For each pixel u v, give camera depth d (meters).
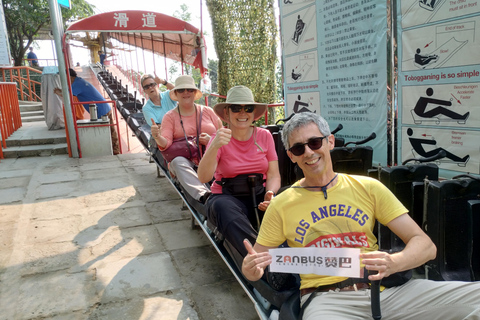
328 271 1.59
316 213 1.73
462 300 1.52
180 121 4.19
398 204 1.71
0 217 4.44
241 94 2.67
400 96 2.71
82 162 7.20
